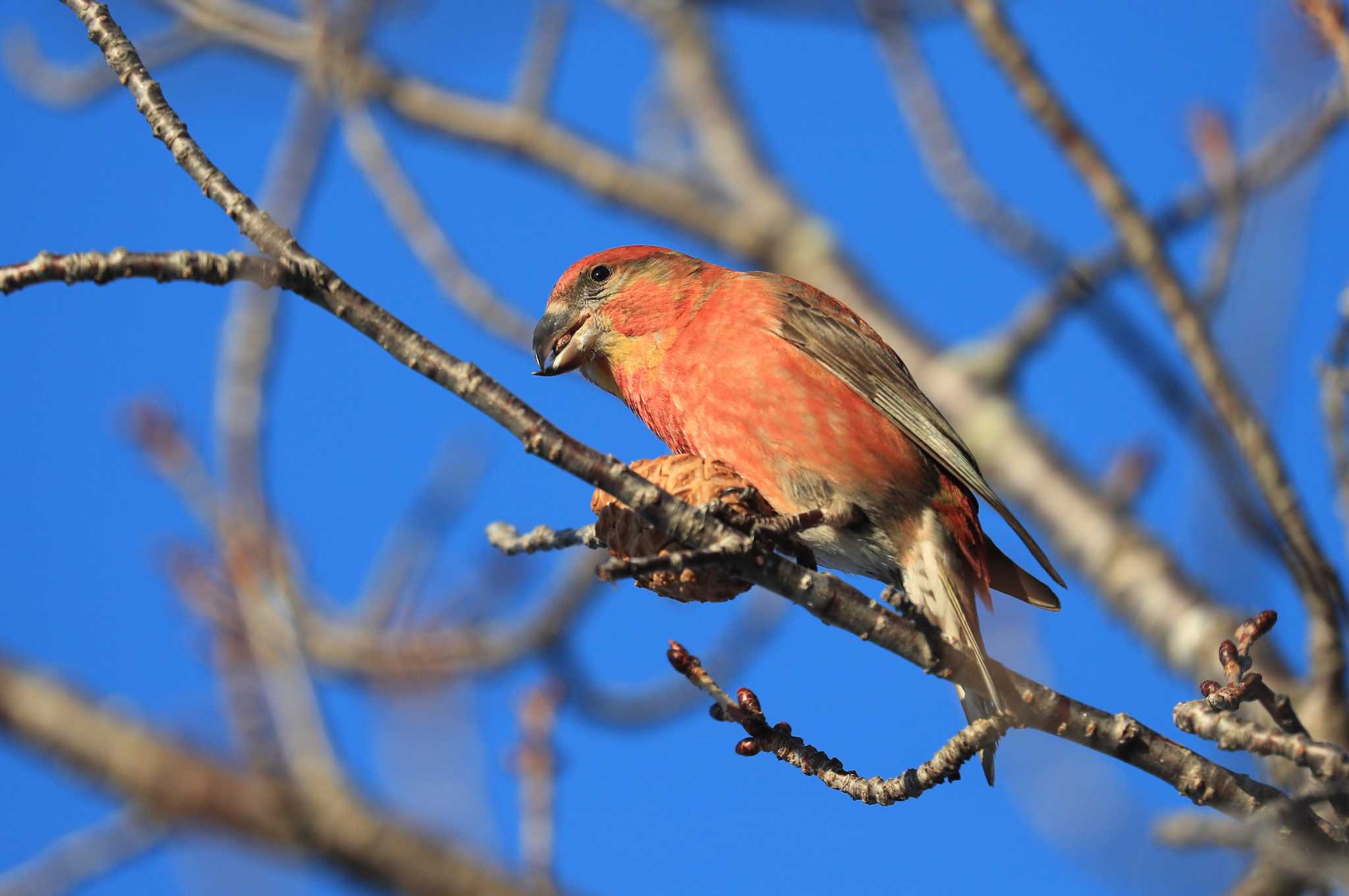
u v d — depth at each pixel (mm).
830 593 6883
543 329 10750
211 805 6074
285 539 9891
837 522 9797
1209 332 8305
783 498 10000
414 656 10484
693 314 10453
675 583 7453
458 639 10695
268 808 6199
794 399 9938
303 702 6711
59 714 5824
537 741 8305
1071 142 8898
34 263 5957
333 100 9586
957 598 9812
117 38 6621
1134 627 12594
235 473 8523
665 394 10414
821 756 7273
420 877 6496
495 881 6617
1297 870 6656
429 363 6543
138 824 6004
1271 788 6938
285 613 7480
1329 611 7855
